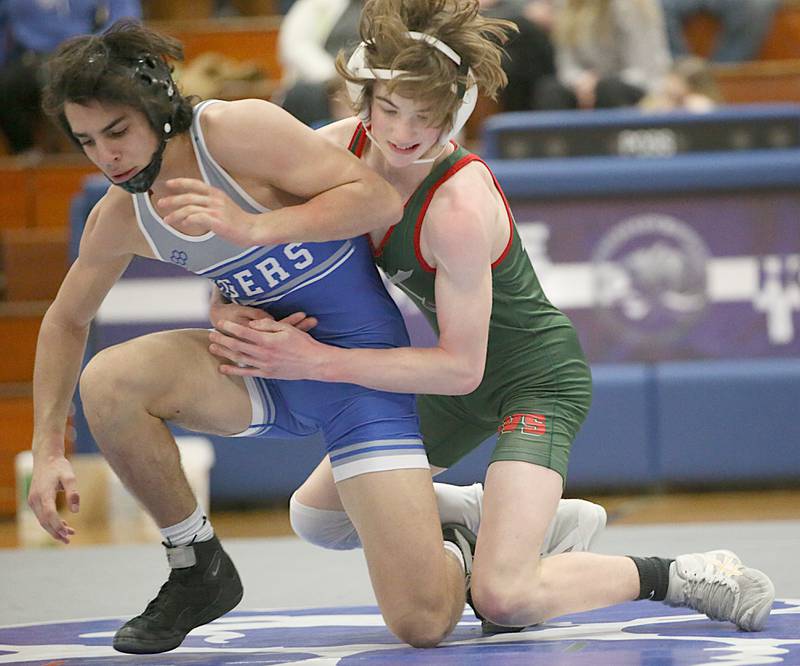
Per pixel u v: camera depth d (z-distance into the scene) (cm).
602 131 1647
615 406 1555
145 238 721
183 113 676
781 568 1048
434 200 732
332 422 752
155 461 716
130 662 699
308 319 746
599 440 1559
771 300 1577
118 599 1018
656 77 2017
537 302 805
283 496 1577
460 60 689
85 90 637
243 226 661
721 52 2170
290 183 694
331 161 697
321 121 1756
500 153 1652
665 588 770
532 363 795
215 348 735
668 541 1233
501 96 1972
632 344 1577
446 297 725
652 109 1861
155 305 1565
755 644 690
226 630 831
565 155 1648
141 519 1484
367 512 731
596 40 2008
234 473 1575
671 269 1577
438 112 681
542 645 712
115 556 1280
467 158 753
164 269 1565
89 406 709
